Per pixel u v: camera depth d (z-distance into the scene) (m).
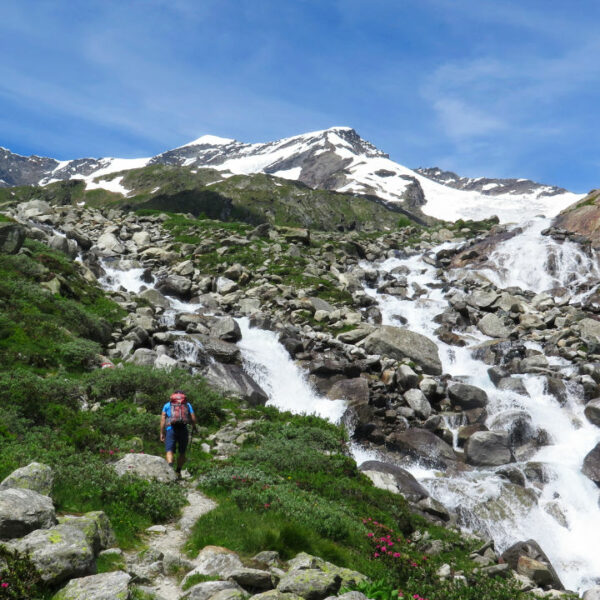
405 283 43.66
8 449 12.16
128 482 11.82
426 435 22.11
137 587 7.84
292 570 8.70
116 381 19.30
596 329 32.19
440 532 15.76
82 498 10.82
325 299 37.72
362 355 27.80
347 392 24.28
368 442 22.17
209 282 38.00
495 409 24.86
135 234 50.00
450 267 48.94
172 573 8.95
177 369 21.88
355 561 10.96
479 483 19.56
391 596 8.46
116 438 15.11
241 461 15.84
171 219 61.53
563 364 28.80
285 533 10.33
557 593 13.70
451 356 30.73
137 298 32.25
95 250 43.09
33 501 8.66
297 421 21.19
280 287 38.34
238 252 47.00
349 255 51.00
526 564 15.05
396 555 11.93
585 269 44.84
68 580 7.41
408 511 15.98
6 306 23.56
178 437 13.98
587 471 20.42
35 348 21.08
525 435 23.33
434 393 25.23
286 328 30.50
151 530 10.59
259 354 27.17
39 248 34.25
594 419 24.05
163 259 43.72
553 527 18.58
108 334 25.78
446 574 12.62
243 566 9.02
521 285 45.34
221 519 11.04
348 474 16.94
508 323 35.56
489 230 59.28
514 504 18.89
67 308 25.17
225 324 28.31
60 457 12.52
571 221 53.00
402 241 59.34
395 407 24.14
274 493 12.81
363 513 14.50
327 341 28.91
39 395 16.17
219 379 23.44
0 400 15.27
